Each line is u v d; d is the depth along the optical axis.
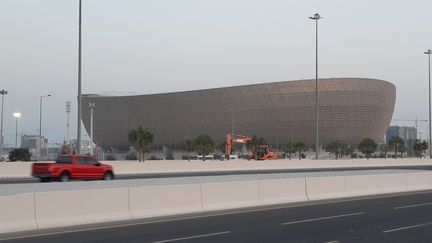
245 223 16.61
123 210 17.44
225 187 21.16
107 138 164.12
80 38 39.03
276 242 12.71
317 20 58.09
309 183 25.14
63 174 32.16
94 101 164.00
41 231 14.71
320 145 140.00
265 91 139.12
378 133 149.12
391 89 152.12
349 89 137.50
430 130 81.38
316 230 14.89
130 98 157.12
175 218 18.03
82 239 13.22
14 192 20.95
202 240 13.02
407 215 18.86
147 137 75.62
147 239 13.20
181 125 150.00
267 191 22.92
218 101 144.00
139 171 48.41
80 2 38.81
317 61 58.84
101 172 33.91
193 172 50.78
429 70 76.69
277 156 89.38
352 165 68.38
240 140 99.00
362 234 14.07
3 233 14.12
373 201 24.91
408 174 32.47
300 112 137.38
